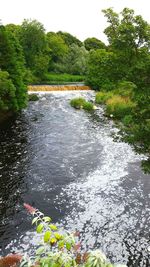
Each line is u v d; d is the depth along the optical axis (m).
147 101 11.95
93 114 36.00
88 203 15.70
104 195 16.50
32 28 74.94
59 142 25.16
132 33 11.81
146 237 13.08
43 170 19.56
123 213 14.82
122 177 18.56
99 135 27.23
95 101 45.88
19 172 19.19
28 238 12.77
